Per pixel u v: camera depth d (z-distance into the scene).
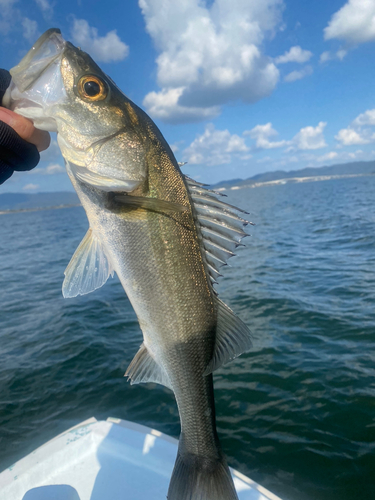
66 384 0.86
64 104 0.26
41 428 0.71
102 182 0.28
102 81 0.27
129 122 0.28
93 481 0.40
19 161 0.24
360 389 0.73
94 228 0.29
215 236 0.30
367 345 0.90
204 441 0.30
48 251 3.25
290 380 0.78
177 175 0.29
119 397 0.79
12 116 0.24
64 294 0.28
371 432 0.62
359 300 1.19
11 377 0.90
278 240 2.56
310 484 0.54
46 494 0.38
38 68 0.26
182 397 0.30
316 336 0.97
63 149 0.27
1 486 0.39
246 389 0.77
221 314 0.31
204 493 0.29
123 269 0.28
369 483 0.53
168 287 0.29
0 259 3.09
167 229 0.29
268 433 0.64
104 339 1.10
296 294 1.32
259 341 0.97
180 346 0.30
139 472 0.41
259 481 0.55
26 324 1.31
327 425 0.65
